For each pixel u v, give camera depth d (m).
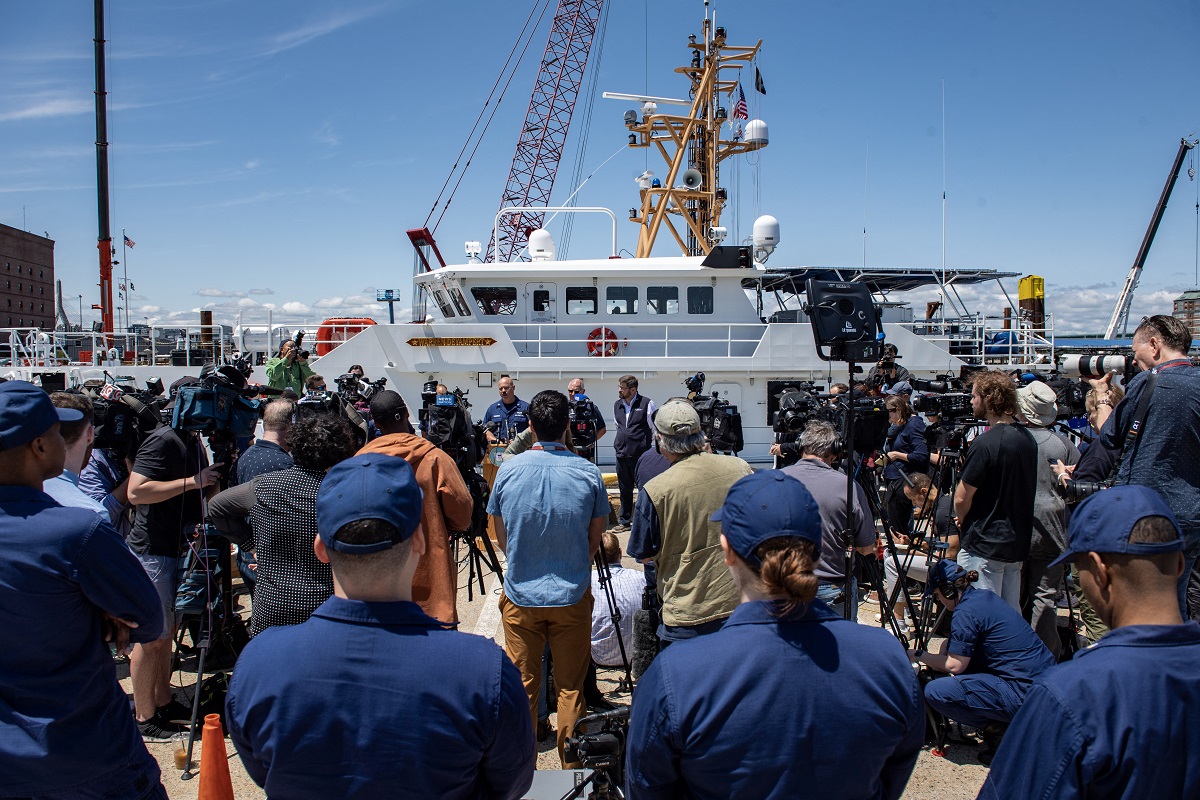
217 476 4.71
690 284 12.62
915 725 2.10
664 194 17.23
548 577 4.04
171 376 13.70
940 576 4.67
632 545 4.14
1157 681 1.94
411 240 15.73
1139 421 4.22
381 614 1.97
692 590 3.92
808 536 2.06
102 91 28.70
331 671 1.90
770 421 12.28
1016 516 4.74
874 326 4.21
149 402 6.26
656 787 2.08
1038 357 14.99
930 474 8.03
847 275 15.25
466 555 9.30
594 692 5.04
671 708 1.97
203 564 4.70
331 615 1.98
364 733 1.88
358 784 1.88
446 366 12.08
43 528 2.53
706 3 18.53
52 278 83.25
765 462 12.47
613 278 12.59
